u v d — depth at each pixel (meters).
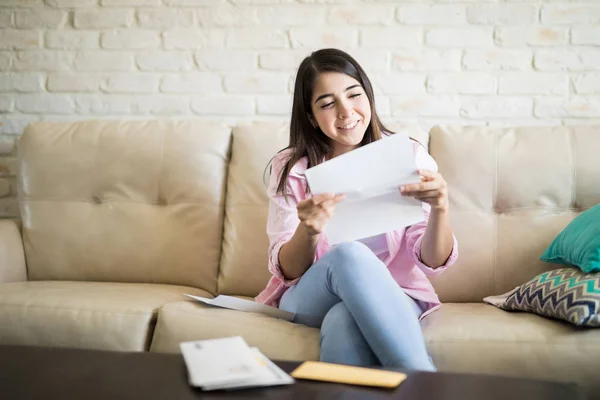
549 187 1.92
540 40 2.33
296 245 1.47
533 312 1.58
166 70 2.50
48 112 2.56
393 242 1.57
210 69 2.48
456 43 2.36
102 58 2.53
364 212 1.35
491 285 1.89
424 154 1.70
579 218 1.72
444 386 0.91
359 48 2.40
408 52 2.38
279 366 1.02
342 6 2.41
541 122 2.34
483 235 1.91
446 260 1.54
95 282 2.05
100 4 2.53
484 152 1.97
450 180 1.97
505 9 2.34
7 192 2.57
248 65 2.46
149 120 2.29
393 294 1.22
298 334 1.43
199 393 0.87
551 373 1.36
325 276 1.35
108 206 2.14
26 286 1.88
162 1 2.50
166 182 2.12
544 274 1.63
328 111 1.57
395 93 2.39
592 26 2.31
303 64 1.64
